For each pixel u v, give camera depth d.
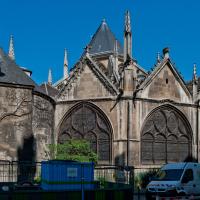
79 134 36.56
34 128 33.31
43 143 34.38
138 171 34.03
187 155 37.84
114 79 38.09
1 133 30.45
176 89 37.66
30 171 27.09
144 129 35.47
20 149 31.20
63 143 35.81
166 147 36.66
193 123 38.19
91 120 36.19
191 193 25.11
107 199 18.47
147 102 35.56
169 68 37.44
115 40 52.50
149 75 36.12
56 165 18.05
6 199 16.12
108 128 35.38
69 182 18.17
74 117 36.97
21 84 31.69
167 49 37.25
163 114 36.78
